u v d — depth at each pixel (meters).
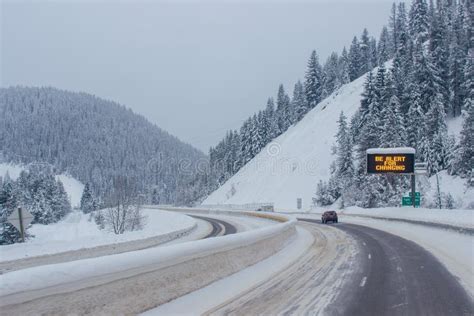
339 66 145.62
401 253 19.38
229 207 96.31
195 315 8.63
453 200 58.47
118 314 7.77
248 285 11.87
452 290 11.09
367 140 69.69
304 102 137.25
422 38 114.88
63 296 6.58
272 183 103.00
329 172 90.44
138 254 8.69
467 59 84.94
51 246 22.28
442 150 71.19
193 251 11.00
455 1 118.44
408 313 8.91
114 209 54.19
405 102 83.38
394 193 62.62
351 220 51.53
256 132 134.38
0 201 55.31
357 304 9.72
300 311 9.09
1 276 5.84
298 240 26.72
